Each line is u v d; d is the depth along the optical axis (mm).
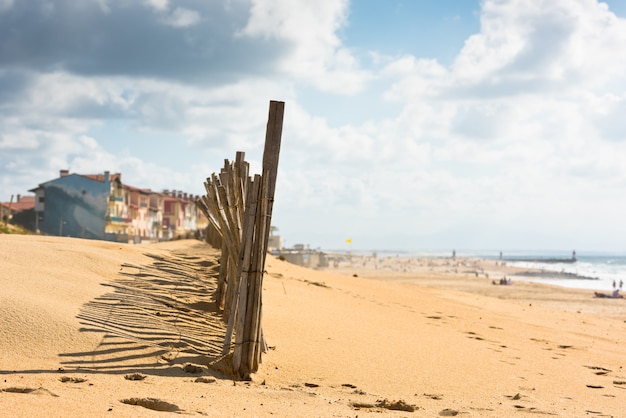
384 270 110812
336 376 8289
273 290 16031
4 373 6234
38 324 7637
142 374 6844
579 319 23219
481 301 27188
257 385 7371
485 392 8227
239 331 7793
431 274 95625
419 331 13438
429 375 8984
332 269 110125
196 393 6359
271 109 8125
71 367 6773
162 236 103125
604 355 13078
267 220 8062
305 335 10695
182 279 13422
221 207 9789
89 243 16906
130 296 10297
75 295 9391
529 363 11000
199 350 8219
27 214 81250
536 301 42844
